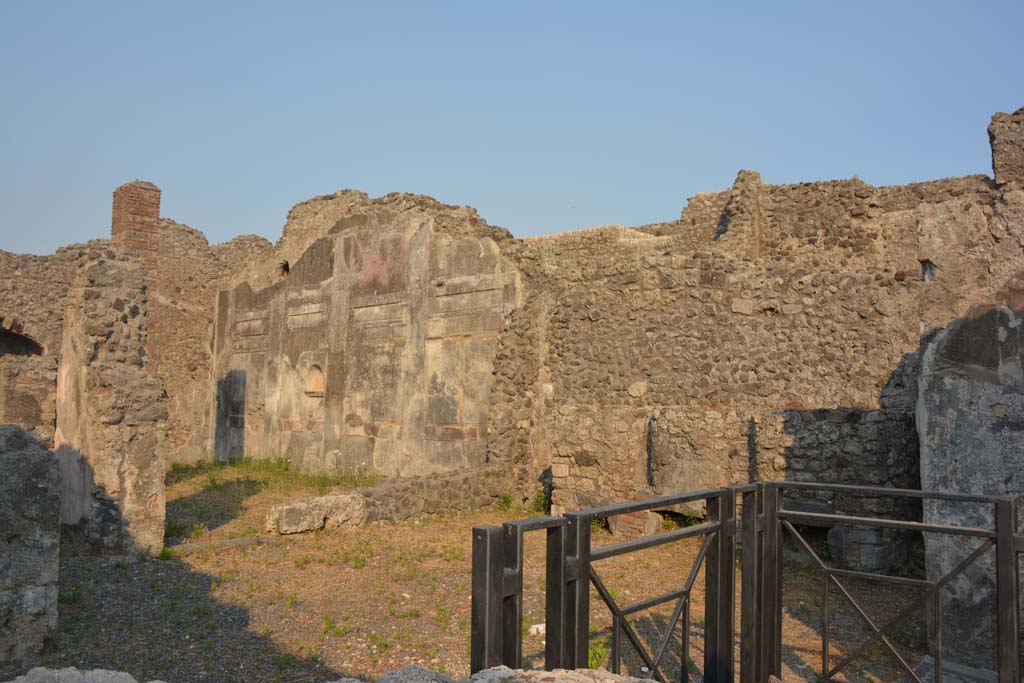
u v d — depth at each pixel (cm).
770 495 433
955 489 482
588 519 308
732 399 960
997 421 472
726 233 1598
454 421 1391
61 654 517
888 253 1491
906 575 718
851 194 1518
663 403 1017
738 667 478
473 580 273
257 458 1883
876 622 572
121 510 800
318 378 1747
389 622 583
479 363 1358
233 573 739
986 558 463
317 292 1769
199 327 2092
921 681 407
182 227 2088
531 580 699
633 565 754
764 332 948
